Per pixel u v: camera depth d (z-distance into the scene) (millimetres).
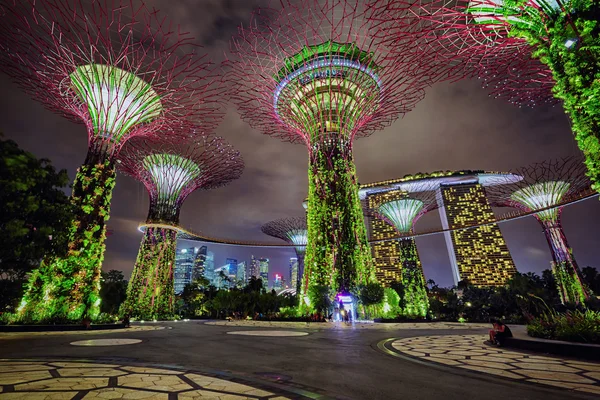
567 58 10250
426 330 20219
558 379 6188
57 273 19734
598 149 9367
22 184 6484
